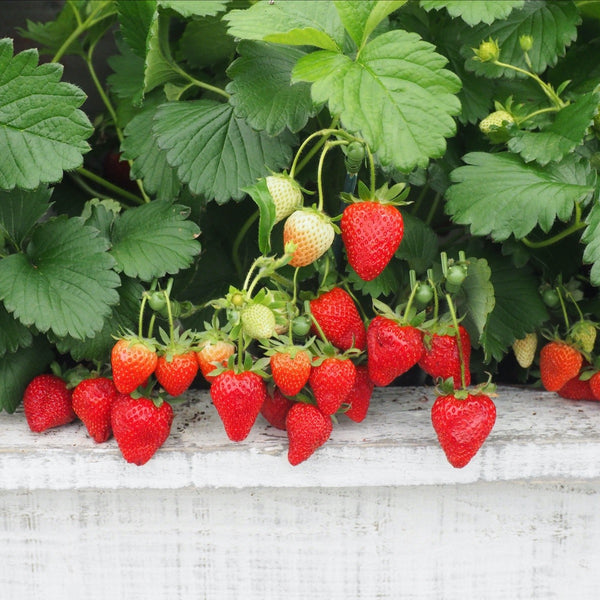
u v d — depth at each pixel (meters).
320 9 0.94
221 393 0.91
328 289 0.94
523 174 0.95
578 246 1.00
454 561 1.00
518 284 1.01
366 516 0.99
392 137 0.89
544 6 1.00
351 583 1.00
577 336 0.97
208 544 0.99
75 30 1.08
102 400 0.94
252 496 0.98
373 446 0.95
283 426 0.97
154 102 1.01
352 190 0.94
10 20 1.17
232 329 0.90
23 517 0.98
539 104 1.02
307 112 0.94
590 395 1.00
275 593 1.00
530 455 0.96
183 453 0.95
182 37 1.02
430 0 0.97
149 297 0.93
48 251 0.95
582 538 1.00
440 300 0.98
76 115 0.91
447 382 0.92
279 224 1.02
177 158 0.95
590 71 1.03
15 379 0.97
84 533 0.99
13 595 1.00
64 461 0.95
